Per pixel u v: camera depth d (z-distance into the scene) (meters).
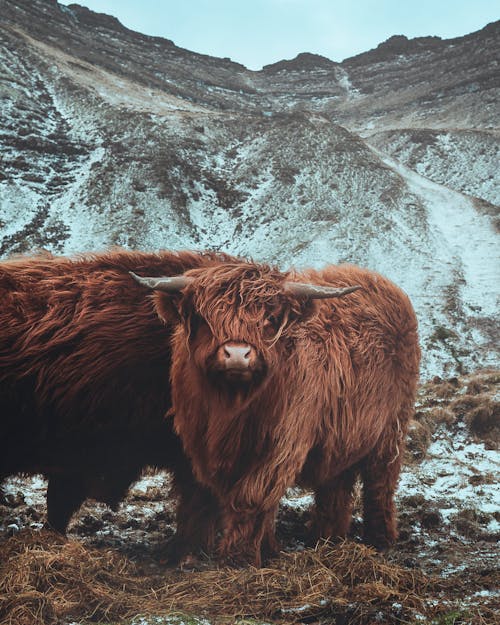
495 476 8.06
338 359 4.91
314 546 5.42
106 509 6.46
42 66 100.00
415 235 54.97
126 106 88.75
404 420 5.72
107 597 4.08
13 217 55.50
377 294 5.54
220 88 191.62
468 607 4.03
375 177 70.88
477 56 198.12
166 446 5.11
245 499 4.52
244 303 4.16
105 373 4.87
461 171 104.06
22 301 4.89
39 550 4.45
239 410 4.26
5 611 3.83
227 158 79.19
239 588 4.25
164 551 5.23
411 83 199.12
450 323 32.97
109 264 5.23
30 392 4.78
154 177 66.56
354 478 5.56
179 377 4.61
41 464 4.97
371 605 4.04
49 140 74.12
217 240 59.53
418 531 6.16
